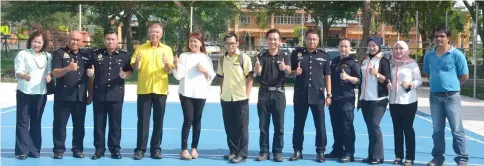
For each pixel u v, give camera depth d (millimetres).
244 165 8219
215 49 20875
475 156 9203
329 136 11125
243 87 8328
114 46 8336
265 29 25406
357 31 25688
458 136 8055
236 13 21406
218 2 24016
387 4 25953
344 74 8078
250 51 21781
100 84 8328
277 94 8320
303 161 8516
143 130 8469
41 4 22234
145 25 21594
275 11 25312
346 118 8344
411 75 8086
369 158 8414
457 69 7961
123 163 8227
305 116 8469
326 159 8656
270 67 8266
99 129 8469
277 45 8234
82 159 8453
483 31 26969
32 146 8484
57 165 8039
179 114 14102
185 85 8359
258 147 9828
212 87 21453
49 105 15445
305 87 8281
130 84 21656
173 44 21094
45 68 8336
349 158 8453
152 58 8336
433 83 8047
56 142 8453
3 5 21797
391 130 11961
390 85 8078
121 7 21422
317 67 8281
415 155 9141
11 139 10227
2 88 19828
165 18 21266
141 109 8422
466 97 19219
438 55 8016
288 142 10398
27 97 8297
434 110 8102
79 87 8328
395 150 8414
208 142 10250
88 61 8422
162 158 8625
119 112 8438
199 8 20969
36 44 8242
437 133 8133
